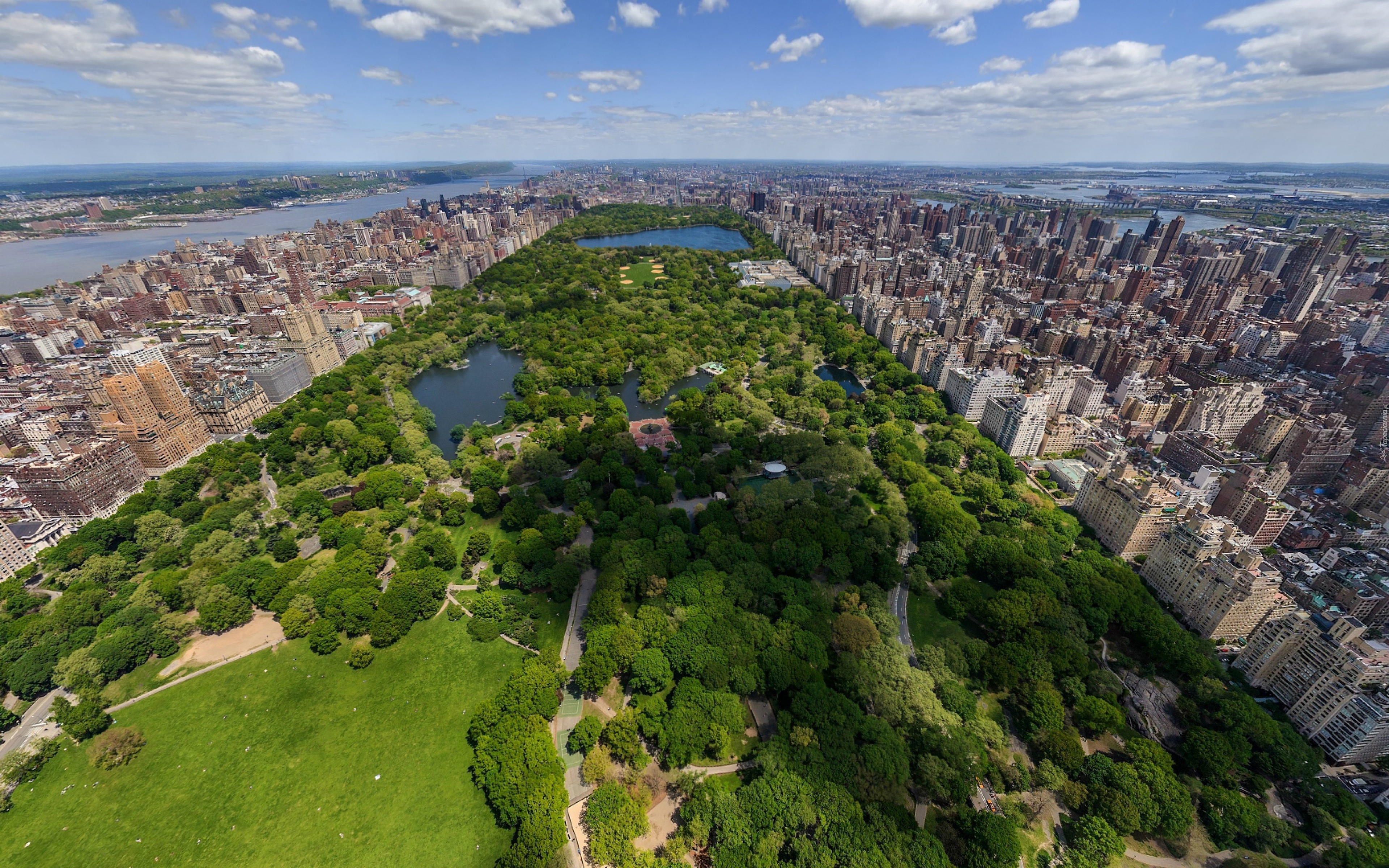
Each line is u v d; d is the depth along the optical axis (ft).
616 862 592.60
